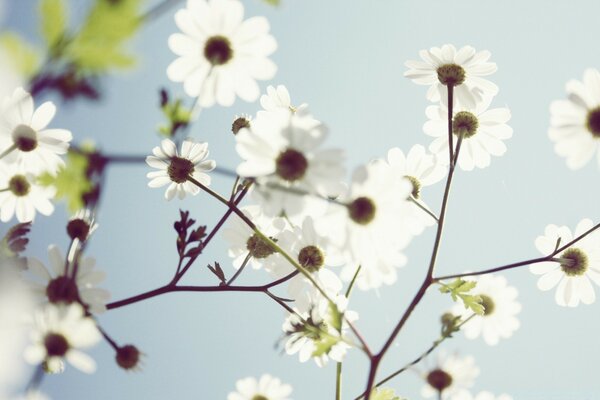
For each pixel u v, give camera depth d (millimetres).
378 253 301
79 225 281
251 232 353
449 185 328
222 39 292
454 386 341
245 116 355
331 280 344
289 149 286
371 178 300
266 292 328
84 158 236
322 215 298
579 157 306
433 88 373
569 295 370
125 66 144
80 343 262
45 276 277
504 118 376
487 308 380
